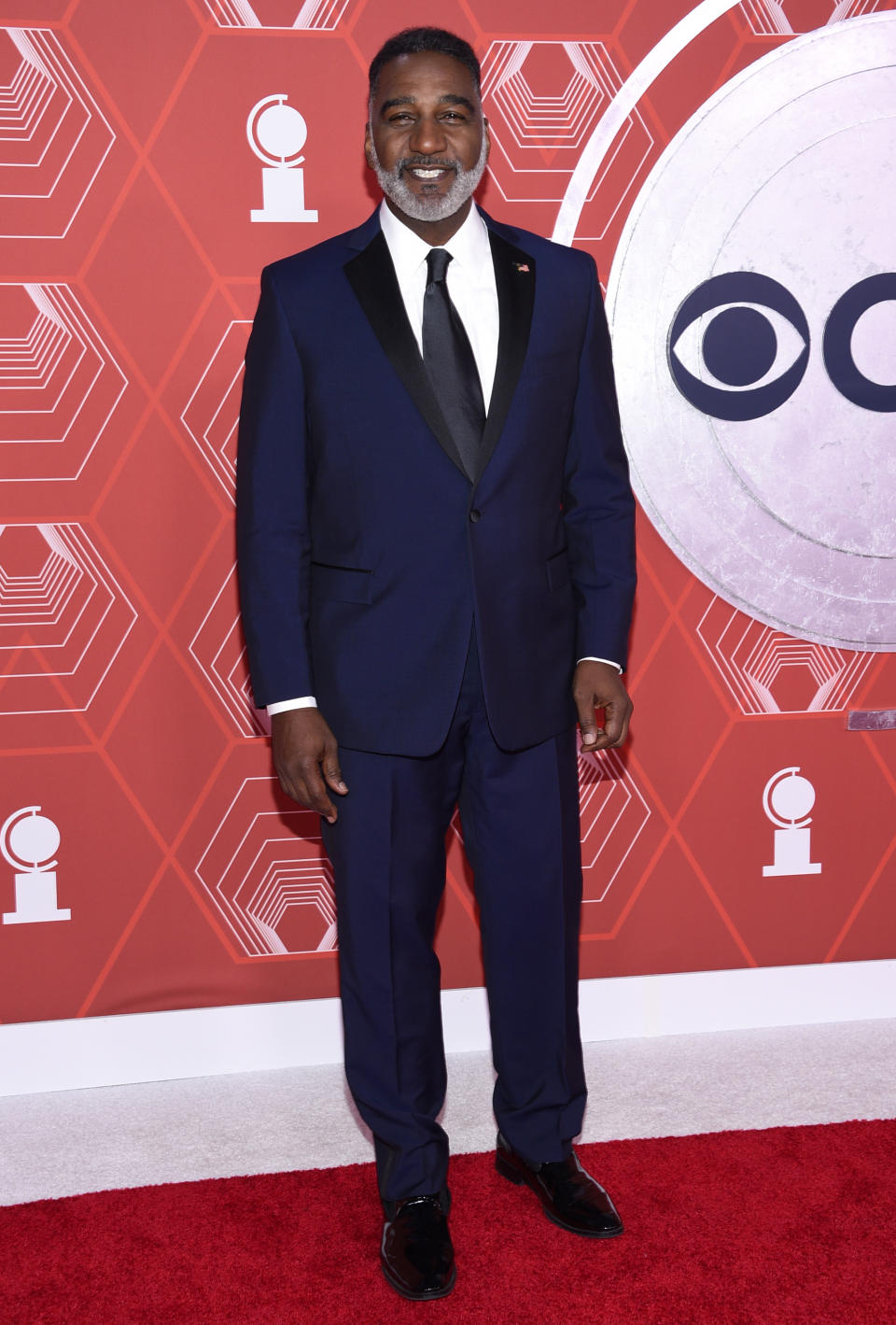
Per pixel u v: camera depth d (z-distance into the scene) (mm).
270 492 1719
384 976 1766
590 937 2482
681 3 2238
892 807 2531
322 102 2178
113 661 2271
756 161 2281
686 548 2389
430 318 1692
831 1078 2291
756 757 2475
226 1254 1752
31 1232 1814
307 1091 2318
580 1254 1721
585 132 2248
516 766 1779
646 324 2307
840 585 2438
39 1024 2342
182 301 2193
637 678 2416
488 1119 2168
